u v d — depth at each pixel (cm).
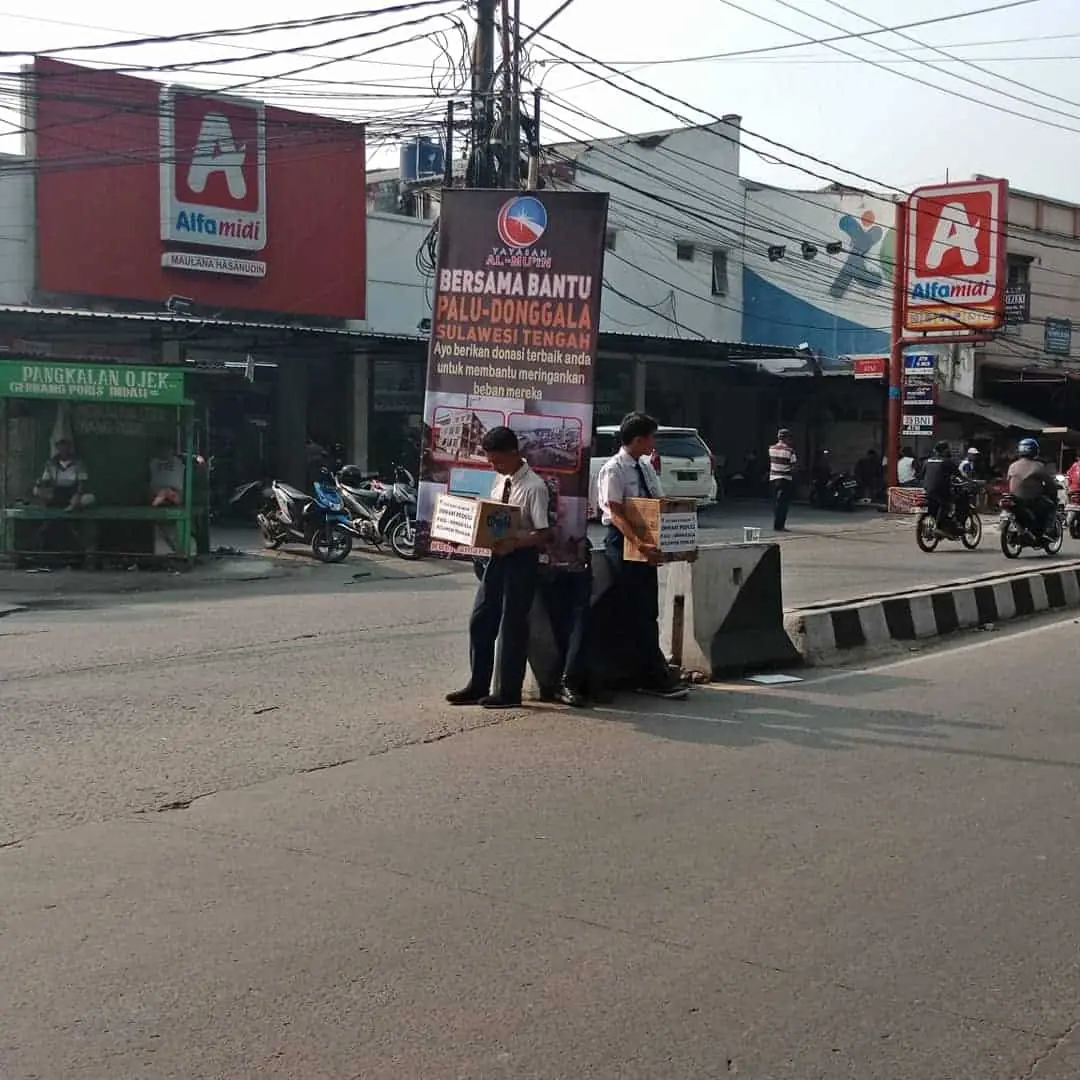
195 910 470
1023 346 3675
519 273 800
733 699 854
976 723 793
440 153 2892
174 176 2339
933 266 2966
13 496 1648
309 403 2716
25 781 632
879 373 3047
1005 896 498
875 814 602
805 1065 365
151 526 1642
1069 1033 387
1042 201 3712
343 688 866
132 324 2080
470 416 819
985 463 3466
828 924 467
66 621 1181
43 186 2217
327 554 1759
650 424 832
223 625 1152
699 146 3450
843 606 1051
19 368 1588
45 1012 391
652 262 3369
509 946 443
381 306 2759
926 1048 376
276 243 2500
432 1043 375
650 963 431
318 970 421
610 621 851
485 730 751
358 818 580
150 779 638
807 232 3612
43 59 2189
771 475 2325
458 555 818
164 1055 366
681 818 589
